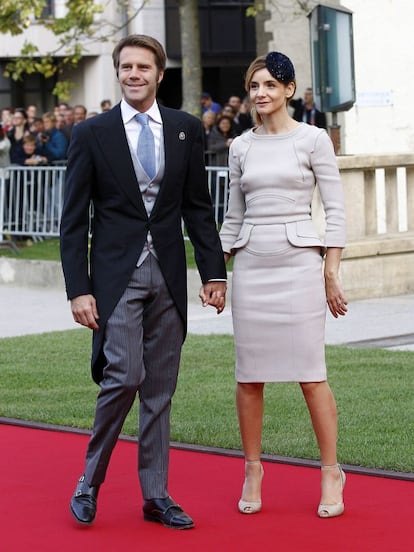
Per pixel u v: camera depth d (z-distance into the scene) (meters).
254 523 9.73
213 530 9.58
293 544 9.16
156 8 51.50
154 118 9.74
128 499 10.50
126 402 9.66
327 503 9.84
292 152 9.92
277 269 9.91
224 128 30.44
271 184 9.91
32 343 18.73
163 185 9.67
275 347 9.93
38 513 10.12
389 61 27.38
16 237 28.64
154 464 9.90
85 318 9.65
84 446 12.44
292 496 10.45
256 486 10.06
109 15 50.78
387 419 13.06
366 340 18.33
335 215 9.95
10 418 13.71
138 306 9.69
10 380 15.78
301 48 36.88
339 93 23.30
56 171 27.52
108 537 9.45
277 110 9.97
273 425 12.92
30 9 30.80
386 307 21.42
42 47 52.38
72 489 10.84
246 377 10.01
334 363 16.25
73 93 54.53
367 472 11.05
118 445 12.37
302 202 9.96
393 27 27.30
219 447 12.14
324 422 9.91
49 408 14.09
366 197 23.08
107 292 9.60
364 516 9.82
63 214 9.74
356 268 22.25
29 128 34.59
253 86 10.00
